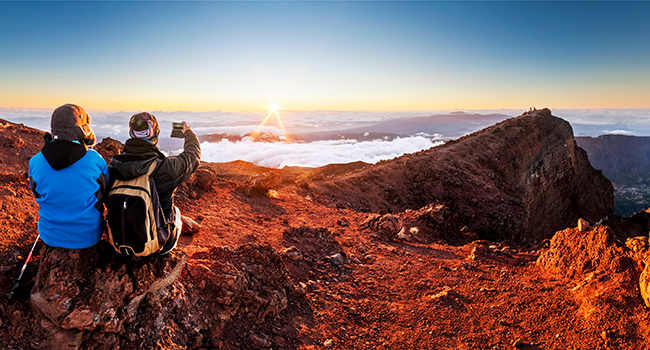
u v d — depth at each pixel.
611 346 4.16
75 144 2.52
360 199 30.11
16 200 4.89
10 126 10.12
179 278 3.85
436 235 14.84
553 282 6.15
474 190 40.19
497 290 6.09
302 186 22.22
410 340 4.52
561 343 4.41
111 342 2.87
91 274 2.90
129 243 2.70
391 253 8.43
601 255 5.81
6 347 2.58
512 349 4.38
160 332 3.20
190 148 3.10
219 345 3.58
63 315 2.63
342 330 4.54
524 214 38.31
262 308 4.22
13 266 3.13
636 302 4.65
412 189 38.38
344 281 6.16
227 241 6.68
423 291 6.10
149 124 2.82
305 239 8.02
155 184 2.85
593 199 66.75
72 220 2.66
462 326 4.92
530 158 58.03
